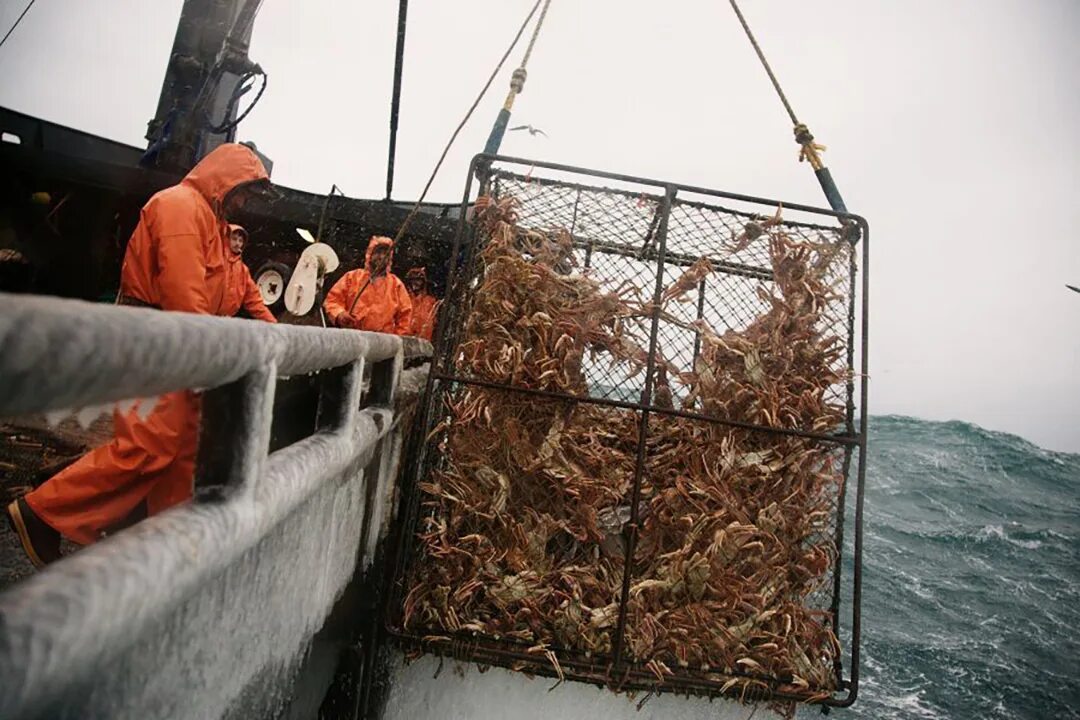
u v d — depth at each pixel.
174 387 0.82
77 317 0.56
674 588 2.71
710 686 2.61
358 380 1.91
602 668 2.61
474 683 2.81
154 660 0.92
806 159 3.29
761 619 2.71
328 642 2.12
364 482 2.44
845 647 9.38
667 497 2.79
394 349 2.69
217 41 6.52
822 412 2.90
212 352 0.85
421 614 2.68
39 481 2.82
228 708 1.28
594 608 2.70
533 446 2.80
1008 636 10.30
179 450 2.03
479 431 2.79
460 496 2.76
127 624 0.73
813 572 2.84
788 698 2.67
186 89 6.50
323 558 1.90
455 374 2.87
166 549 0.82
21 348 0.49
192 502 1.03
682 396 2.97
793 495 2.82
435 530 2.75
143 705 0.91
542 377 2.75
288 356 1.22
